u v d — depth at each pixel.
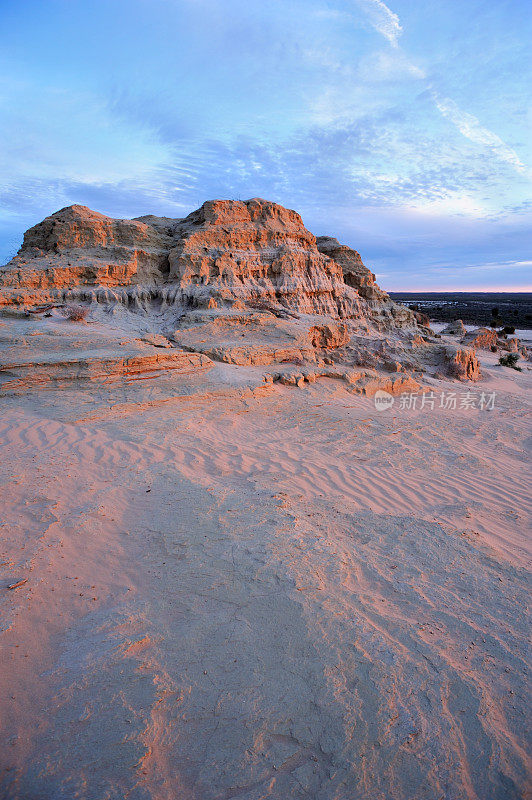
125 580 4.20
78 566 4.34
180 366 12.78
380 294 31.23
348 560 4.72
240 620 3.67
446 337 38.09
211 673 3.17
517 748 2.78
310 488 7.00
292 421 11.41
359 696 3.00
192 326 17.27
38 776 2.47
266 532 5.04
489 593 4.42
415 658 3.36
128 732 2.72
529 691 3.20
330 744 2.72
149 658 3.26
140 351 12.66
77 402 10.18
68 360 11.16
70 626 3.58
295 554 4.62
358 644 3.43
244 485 6.71
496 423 13.96
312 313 23.55
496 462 9.70
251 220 24.55
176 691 3.01
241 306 20.02
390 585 4.37
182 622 3.65
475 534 5.75
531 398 19.98
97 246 20.91
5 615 3.55
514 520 6.57
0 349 11.68
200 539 4.86
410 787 2.52
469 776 2.60
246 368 15.13
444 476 8.39
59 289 18.39
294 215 26.91
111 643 3.37
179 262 20.66
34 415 9.30
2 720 2.77
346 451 9.38
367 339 23.19
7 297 16.81
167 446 8.26
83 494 5.88
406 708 2.94
